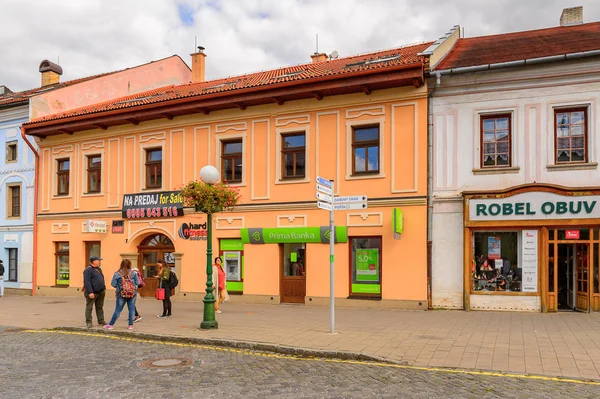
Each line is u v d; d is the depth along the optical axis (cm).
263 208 1966
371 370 902
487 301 1647
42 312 1798
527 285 1616
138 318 1491
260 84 1898
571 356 977
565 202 1563
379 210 1784
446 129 1723
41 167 2525
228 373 884
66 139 2442
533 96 1639
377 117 1805
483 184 1677
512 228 1631
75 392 770
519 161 1644
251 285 1969
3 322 1570
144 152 2239
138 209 2212
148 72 3031
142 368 927
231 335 1223
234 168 2055
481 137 1700
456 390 766
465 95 1709
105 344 1198
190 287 2098
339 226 1822
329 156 1872
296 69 2450
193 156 2117
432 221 1719
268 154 1973
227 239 2047
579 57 1566
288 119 1945
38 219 2522
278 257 1933
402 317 1516
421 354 1008
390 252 1756
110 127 2316
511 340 1134
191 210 2102
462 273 1673
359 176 1819
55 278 2477
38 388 794
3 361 1005
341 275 1825
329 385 799
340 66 2156
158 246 2239
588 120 1587
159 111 2125
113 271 2283
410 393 750
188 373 886
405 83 1736
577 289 1609
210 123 2091
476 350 1036
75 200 2405
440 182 1720
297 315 1584
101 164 2339
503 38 2177
